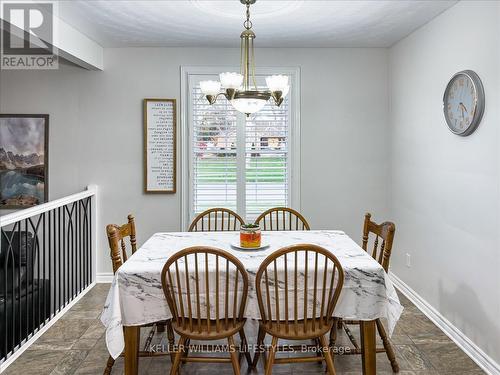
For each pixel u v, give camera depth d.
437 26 3.18
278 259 2.43
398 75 3.99
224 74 2.36
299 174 4.29
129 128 4.21
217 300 2.15
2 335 3.21
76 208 3.85
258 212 4.30
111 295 2.25
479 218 2.63
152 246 2.78
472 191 2.71
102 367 2.61
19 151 4.20
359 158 4.29
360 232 4.34
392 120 4.17
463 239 2.83
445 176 3.07
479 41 2.60
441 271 3.16
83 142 4.21
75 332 3.11
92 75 4.17
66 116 4.19
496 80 2.42
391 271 4.25
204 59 4.19
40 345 2.90
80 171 4.22
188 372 2.55
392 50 4.14
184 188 4.25
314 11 3.10
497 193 2.44
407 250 3.83
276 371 2.56
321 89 4.25
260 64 4.21
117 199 4.26
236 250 2.66
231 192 4.29
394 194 4.14
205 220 4.27
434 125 3.24
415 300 3.63
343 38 3.86
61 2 2.85
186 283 2.17
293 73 4.23
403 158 3.89
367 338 2.34
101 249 4.27
